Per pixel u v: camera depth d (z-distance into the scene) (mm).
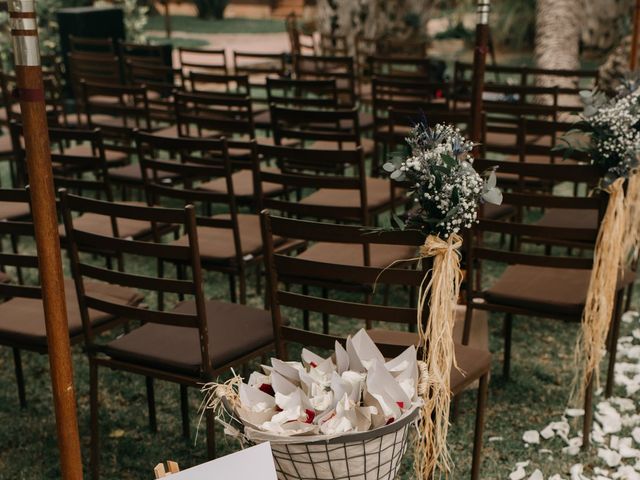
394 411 1784
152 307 4156
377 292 4328
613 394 3377
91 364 2789
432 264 2262
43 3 9594
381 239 2295
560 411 3240
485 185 2217
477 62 3494
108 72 7090
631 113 2924
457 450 2977
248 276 4551
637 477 2812
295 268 2408
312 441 1687
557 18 8750
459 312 3467
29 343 2850
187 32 17281
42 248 1683
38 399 3357
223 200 3514
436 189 2180
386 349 2441
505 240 4969
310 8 16594
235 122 4527
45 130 1631
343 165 4816
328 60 6230
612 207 2811
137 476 2846
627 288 4043
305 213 3453
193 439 3061
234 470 1548
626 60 7922
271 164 6465
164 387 3438
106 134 5379
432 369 2215
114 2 10383
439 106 4848
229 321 2914
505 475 2842
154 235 3789
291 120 4297
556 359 3646
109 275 2629
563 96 8445
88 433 3109
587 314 2893
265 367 1985
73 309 2992
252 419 1815
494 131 4438
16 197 2936
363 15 10586
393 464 1814
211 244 3695
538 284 3150
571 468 2852
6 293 2785
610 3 11508
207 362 2611
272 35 17047
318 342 2475
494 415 3209
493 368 3561
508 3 12648
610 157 2850
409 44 7602
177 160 6512
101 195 5953
